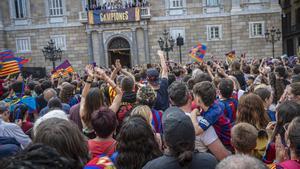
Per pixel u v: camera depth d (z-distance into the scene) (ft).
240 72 39.32
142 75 42.98
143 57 131.13
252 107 19.08
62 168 7.57
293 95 21.31
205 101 17.29
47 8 133.59
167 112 13.64
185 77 37.52
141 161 13.65
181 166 12.12
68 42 134.10
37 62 135.44
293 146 12.69
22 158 7.43
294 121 13.16
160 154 14.39
